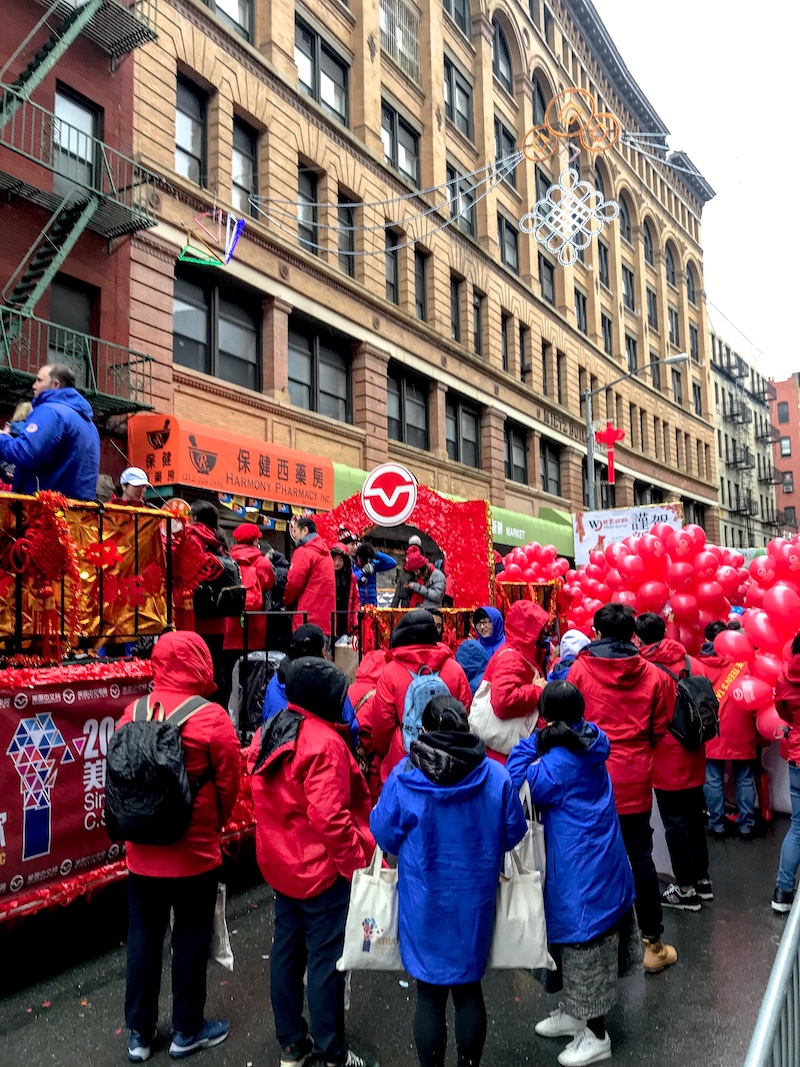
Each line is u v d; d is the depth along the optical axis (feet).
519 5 94.07
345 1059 10.68
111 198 40.06
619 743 13.98
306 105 59.06
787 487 242.58
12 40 38.91
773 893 17.54
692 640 25.35
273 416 53.88
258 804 10.91
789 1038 6.61
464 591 33.96
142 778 10.16
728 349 179.52
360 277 64.90
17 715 12.53
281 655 22.22
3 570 13.23
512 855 10.18
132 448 41.78
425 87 77.15
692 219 152.46
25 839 12.45
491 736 16.01
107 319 42.24
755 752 22.20
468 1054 9.53
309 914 10.62
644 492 130.82
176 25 48.16
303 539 23.58
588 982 10.89
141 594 15.83
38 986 13.15
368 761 17.88
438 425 75.15
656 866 18.03
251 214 54.39
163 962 14.17
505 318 90.89
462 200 83.25
